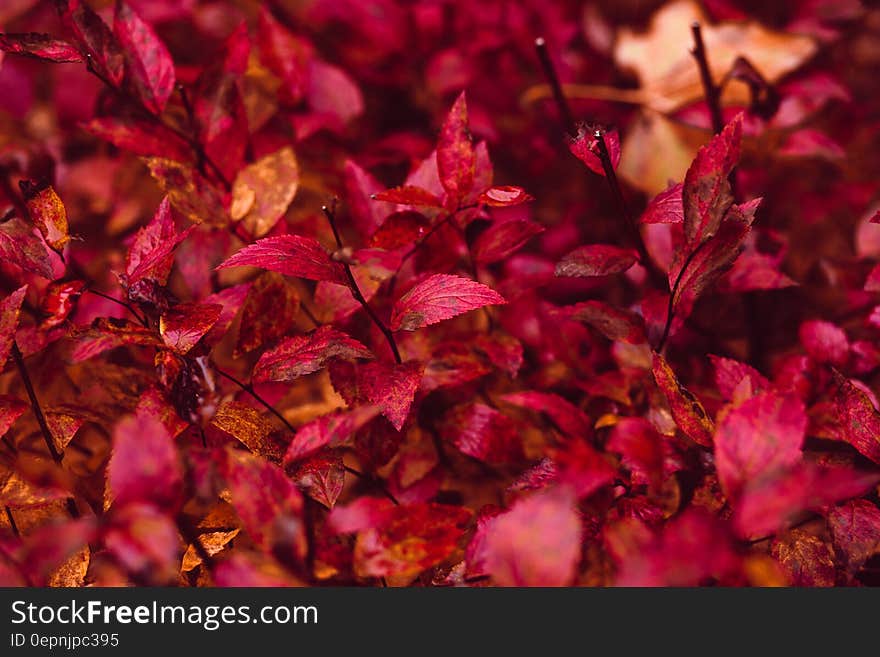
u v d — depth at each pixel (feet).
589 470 2.89
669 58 3.71
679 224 3.19
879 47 3.88
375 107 3.76
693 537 2.81
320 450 3.07
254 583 2.88
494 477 3.31
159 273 3.10
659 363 3.03
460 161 3.10
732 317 3.54
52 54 3.15
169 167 3.22
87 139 3.61
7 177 3.46
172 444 2.87
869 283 3.14
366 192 3.26
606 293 3.56
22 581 2.94
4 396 3.04
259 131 3.53
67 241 3.09
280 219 3.29
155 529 2.83
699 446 3.09
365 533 2.93
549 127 3.75
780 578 2.87
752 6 3.74
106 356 3.30
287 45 3.40
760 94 3.43
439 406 3.31
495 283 3.36
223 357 3.43
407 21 3.70
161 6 3.66
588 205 3.67
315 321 3.24
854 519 3.01
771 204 3.64
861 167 3.74
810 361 3.24
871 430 3.02
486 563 2.97
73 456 3.25
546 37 3.75
